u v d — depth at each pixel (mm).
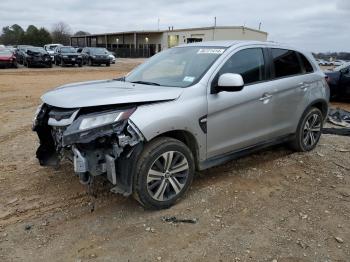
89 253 3299
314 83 5766
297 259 3242
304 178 4977
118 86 4383
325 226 3779
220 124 4367
